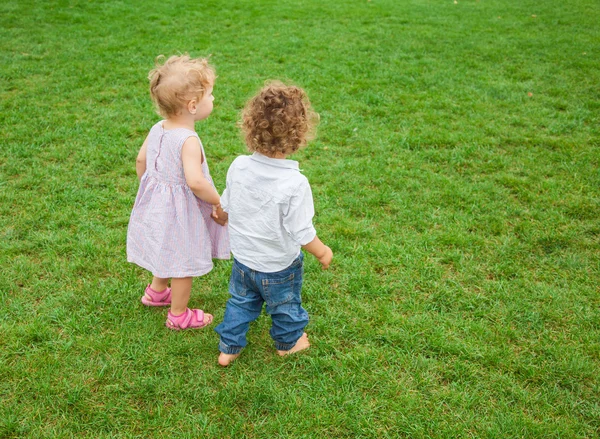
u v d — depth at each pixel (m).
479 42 8.41
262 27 9.02
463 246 3.53
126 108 5.53
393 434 2.27
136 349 2.62
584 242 3.59
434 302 3.04
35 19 8.64
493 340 2.77
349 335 2.78
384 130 5.26
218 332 2.55
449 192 4.15
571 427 2.30
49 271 3.14
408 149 4.89
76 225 3.61
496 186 4.30
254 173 2.25
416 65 7.27
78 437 2.19
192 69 2.38
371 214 3.89
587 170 4.52
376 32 8.83
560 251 3.51
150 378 2.45
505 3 11.62
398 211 3.94
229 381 2.49
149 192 2.55
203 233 2.60
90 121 5.17
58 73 6.38
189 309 2.81
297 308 2.54
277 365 2.60
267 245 2.29
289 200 2.18
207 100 2.47
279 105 2.17
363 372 2.56
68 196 3.89
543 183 4.29
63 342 2.64
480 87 6.50
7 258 3.22
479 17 10.22
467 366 2.59
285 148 2.21
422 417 2.33
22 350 2.58
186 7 10.08
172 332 2.75
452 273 3.30
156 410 2.32
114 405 2.33
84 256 3.30
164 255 2.54
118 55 7.20
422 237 3.61
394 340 2.75
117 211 3.78
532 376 2.54
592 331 2.83
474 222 3.79
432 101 6.03
